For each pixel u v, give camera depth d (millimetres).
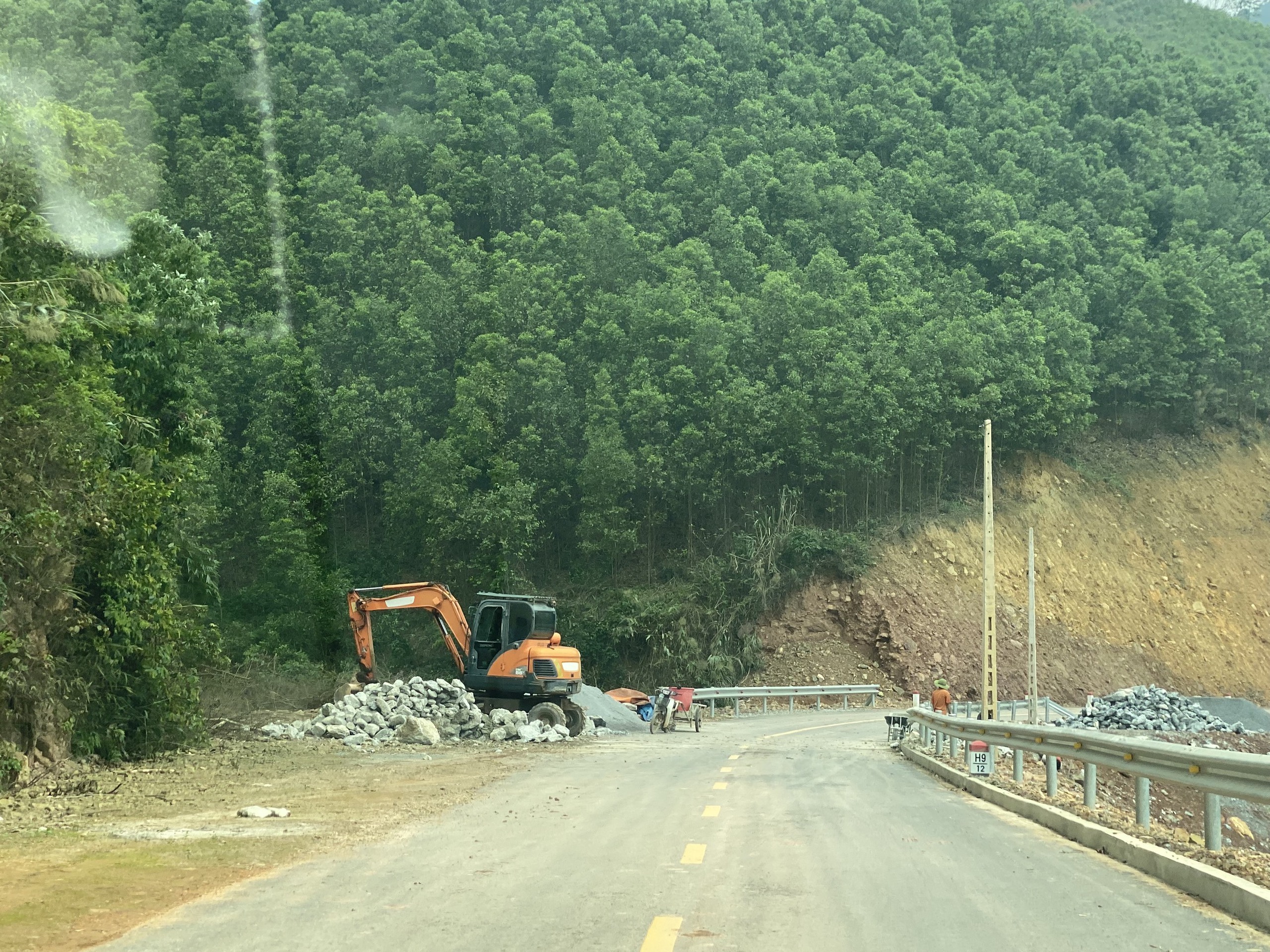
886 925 6285
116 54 86250
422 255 79062
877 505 64562
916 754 20141
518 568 62125
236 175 81750
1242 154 100125
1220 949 5797
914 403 62156
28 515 15578
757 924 6262
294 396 68312
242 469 63438
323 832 10383
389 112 102750
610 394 64188
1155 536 66312
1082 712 43406
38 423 16344
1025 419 65125
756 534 60312
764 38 116562
